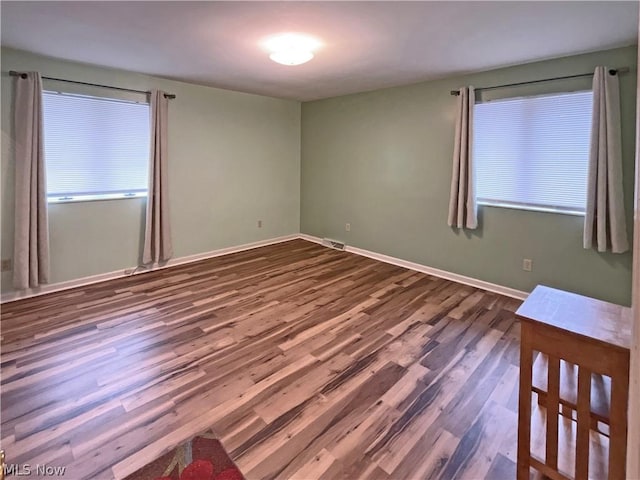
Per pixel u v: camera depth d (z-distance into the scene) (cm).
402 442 178
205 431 183
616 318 143
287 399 208
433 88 414
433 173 427
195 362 244
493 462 167
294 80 420
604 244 304
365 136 496
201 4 221
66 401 203
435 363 246
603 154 296
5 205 335
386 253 490
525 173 354
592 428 146
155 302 344
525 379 150
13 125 329
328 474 160
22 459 165
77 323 298
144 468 161
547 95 331
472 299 361
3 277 339
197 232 486
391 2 216
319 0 213
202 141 474
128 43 294
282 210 589
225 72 388
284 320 309
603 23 245
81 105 371
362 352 259
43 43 298
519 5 219
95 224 395
